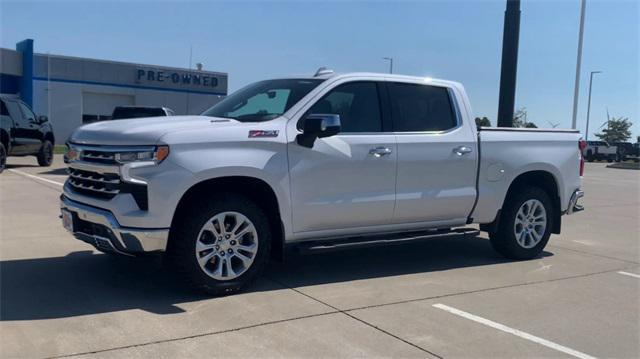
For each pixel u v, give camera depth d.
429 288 6.00
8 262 6.46
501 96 10.36
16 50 39.91
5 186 13.25
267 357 4.11
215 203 5.26
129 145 5.10
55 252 6.95
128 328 4.55
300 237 5.85
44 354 4.02
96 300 5.21
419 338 4.58
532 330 4.87
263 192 5.68
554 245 8.66
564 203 7.68
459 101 6.89
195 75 46.94
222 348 4.23
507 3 10.14
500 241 7.32
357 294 5.68
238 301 5.31
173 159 5.05
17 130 16.78
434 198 6.54
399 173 6.29
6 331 4.43
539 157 7.35
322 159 5.79
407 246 8.15
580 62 22.30
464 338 4.62
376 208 6.16
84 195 5.51
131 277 5.96
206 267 5.33
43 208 10.13
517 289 6.07
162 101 45.78
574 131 7.84
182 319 4.79
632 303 5.70
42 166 19.14
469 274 6.65
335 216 5.93
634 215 12.45
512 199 7.26
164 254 5.41
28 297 5.25
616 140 70.06
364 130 6.17
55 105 41.66
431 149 6.49
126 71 44.12
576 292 6.04
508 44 10.19
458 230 6.99
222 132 5.32
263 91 6.42
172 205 5.04
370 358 4.16
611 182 23.70
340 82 6.10
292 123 5.72
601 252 8.20
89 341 4.28
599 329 4.95
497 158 7.01
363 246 6.09
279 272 6.45
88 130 5.65
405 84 6.56
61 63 41.53
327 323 4.83
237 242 5.45
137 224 5.00
